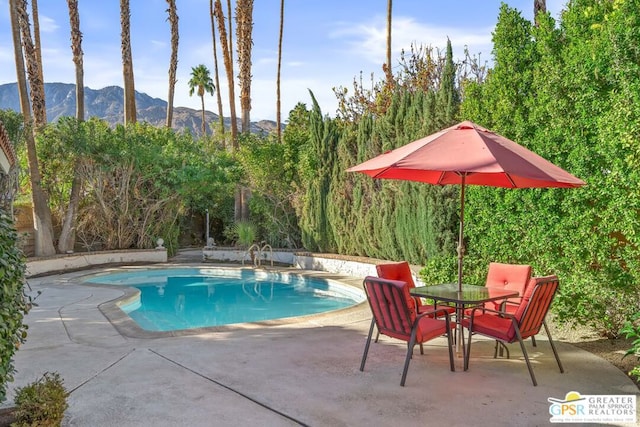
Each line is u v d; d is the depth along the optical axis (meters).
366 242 14.34
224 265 17.66
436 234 10.58
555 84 6.93
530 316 5.17
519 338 5.09
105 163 18.61
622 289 6.33
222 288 14.92
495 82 8.09
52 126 17.94
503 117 7.87
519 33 7.93
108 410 4.34
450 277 8.48
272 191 18.92
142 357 6.05
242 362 5.81
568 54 6.95
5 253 3.31
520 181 6.48
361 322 8.16
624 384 4.97
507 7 8.09
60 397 3.88
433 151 5.16
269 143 19.17
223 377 5.25
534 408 4.36
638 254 6.12
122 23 23.92
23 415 3.65
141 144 19.27
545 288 5.18
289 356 6.07
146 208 19.97
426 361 5.84
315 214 16.50
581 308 6.61
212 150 23.67
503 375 5.29
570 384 4.98
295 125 28.33
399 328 5.29
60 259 16.45
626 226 6.06
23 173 17.72
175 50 30.92
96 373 5.42
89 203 19.19
